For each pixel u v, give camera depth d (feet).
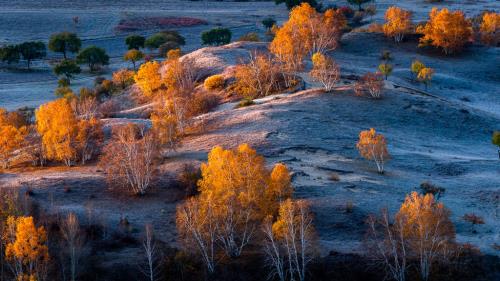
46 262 171.63
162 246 197.77
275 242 191.42
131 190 248.73
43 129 310.86
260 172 206.59
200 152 286.66
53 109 307.37
